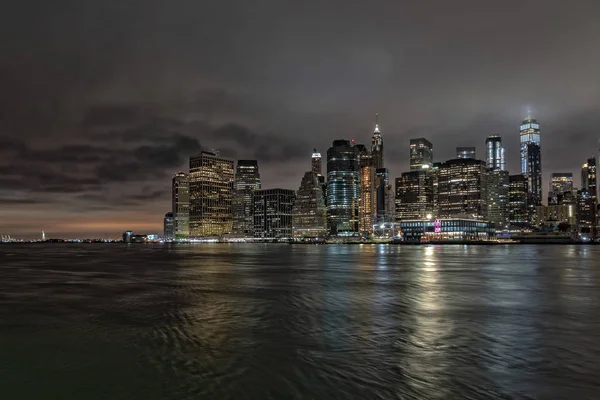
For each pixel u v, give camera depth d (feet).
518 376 62.44
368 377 62.23
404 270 274.57
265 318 107.04
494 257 463.01
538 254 549.54
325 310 119.03
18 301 140.67
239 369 66.13
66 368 68.13
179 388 58.85
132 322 102.99
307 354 74.02
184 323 101.30
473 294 152.56
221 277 228.02
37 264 361.92
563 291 160.56
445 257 471.21
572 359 70.64
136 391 58.13
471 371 64.69
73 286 185.57
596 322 100.68
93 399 56.03
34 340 86.33
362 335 88.02
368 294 153.48
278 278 220.43
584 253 580.30
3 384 61.57
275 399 54.65
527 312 114.52
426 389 57.72
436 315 110.63
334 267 310.24
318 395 55.83
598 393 56.24
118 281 207.31
